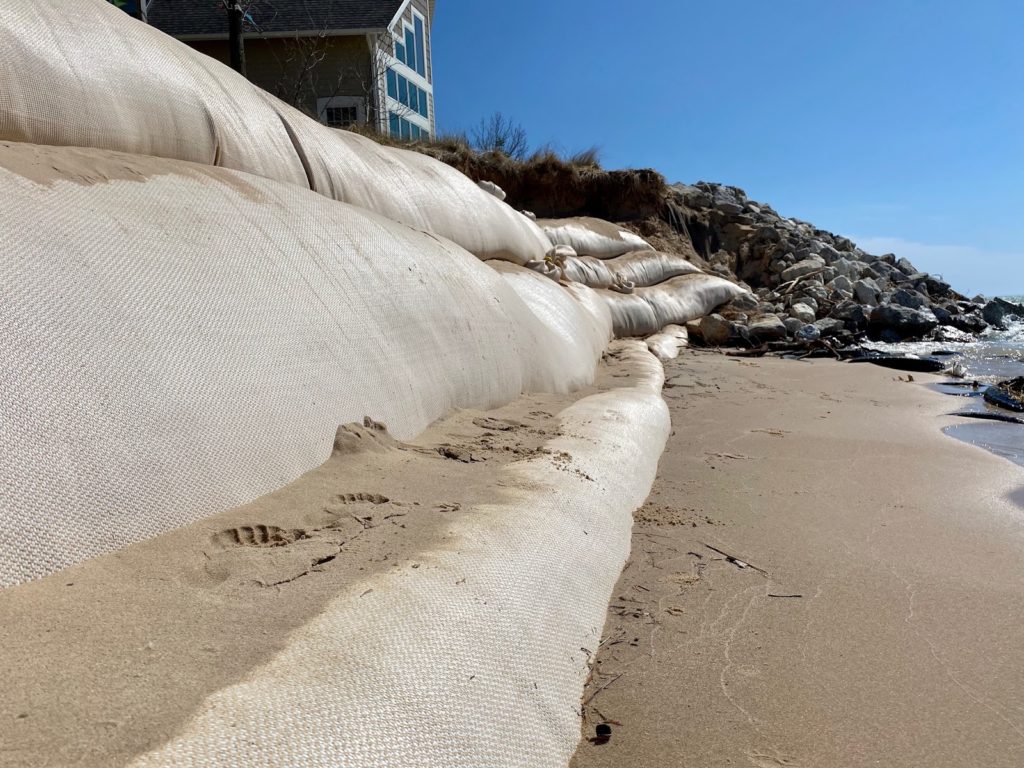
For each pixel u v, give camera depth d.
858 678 2.38
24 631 1.61
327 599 1.88
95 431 2.14
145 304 2.55
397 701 1.52
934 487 4.62
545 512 2.80
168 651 1.58
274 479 2.67
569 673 2.19
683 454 5.28
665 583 3.04
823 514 4.02
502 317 5.36
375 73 16.66
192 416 2.46
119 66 3.45
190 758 1.20
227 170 3.72
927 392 8.60
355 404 3.30
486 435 3.98
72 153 2.96
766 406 7.49
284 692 1.42
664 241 17.34
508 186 16.48
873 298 16.70
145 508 2.18
